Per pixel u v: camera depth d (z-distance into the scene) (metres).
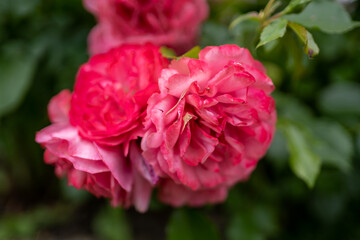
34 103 0.49
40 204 0.56
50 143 0.26
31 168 0.57
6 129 0.51
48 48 0.44
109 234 0.44
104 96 0.26
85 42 0.44
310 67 0.40
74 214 0.53
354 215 0.43
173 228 0.35
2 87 0.40
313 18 0.28
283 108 0.39
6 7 0.41
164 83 0.24
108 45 0.35
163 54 0.27
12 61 0.41
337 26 0.27
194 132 0.25
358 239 0.43
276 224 0.42
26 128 0.52
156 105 0.24
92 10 0.37
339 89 0.41
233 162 0.26
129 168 0.27
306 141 0.34
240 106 0.25
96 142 0.26
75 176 0.27
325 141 0.36
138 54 0.26
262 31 0.26
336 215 0.42
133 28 0.35
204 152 0.25
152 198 0.36
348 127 0.40
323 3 0.28
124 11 0.34
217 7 0.46
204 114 0.24
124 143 0.26
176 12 0.35
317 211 0.42
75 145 0.25
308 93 0.44
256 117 0.25
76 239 0.49
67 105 0.28
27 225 0.48
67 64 0.44
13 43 0.43
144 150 0.25
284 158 0.39
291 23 0.26
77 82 0.27
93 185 0.27
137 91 0.26
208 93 0.24
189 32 0.37
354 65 0.42
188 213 0.35
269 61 0.37
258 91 0.25
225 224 0.50
